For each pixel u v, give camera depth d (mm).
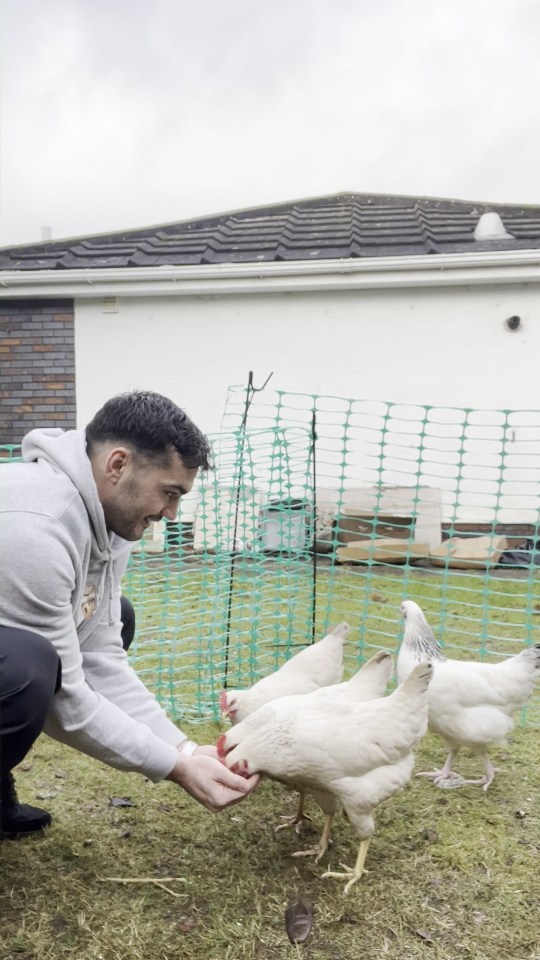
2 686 1847
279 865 2326
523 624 4926
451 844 2443
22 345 7879
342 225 8906
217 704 3580
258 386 7512
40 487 1897
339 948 1936
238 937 1963
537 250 6750
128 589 5375
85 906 2068
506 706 2854
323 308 7359
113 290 7457
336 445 7484
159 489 1960
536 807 2715
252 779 2195
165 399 2002
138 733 2037
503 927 2021
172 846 2406
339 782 2209
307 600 5309
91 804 2643
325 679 2885
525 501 7258
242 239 8492
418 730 2287
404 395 7344
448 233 8078
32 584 1852
